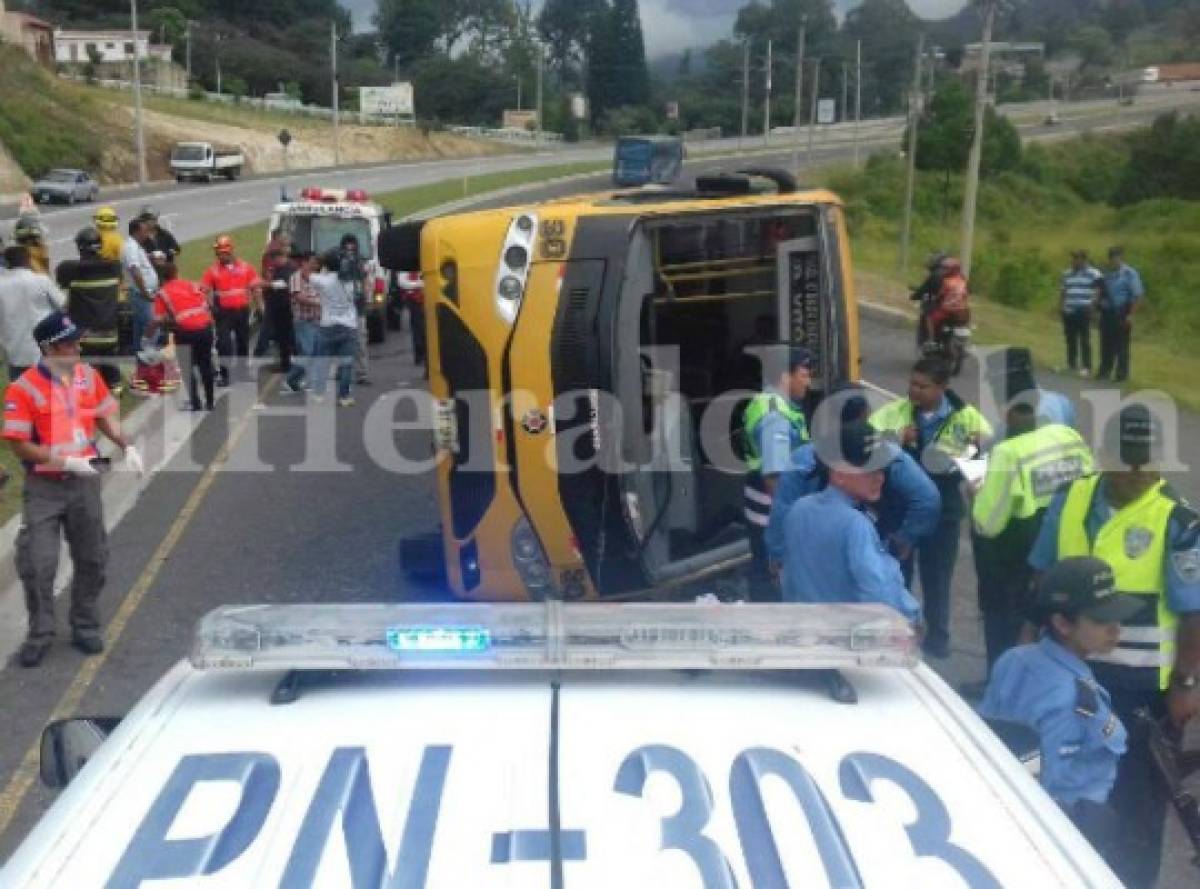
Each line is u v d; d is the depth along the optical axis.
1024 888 2.17
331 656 2.62
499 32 166.25
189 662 2.70
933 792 2.39
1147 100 143.62
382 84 146.62
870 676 2.80
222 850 2.20
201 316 14.57
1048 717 4.03
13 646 7.96
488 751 2.45
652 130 143.00
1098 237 71.00
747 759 2.45
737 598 7.44
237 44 136.50
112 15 137.25
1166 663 4.85
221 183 68.50
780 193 8.37
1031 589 5.38
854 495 4.80
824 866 2.19
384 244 7.45
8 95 69.88
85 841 2.23
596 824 2.26
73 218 46.41
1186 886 5.43
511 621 2.66
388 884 2.13
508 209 7.30
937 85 79.94
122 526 10.63
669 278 8.44
